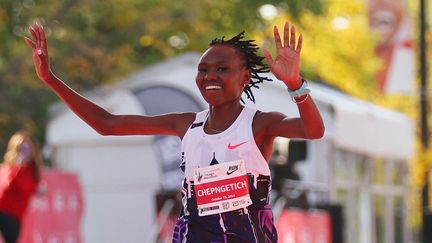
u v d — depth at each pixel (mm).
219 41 12641
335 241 32750
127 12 45719
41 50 13008
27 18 43281
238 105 12531
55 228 31688
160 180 34781
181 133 12805
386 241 49062
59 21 43531
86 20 43688
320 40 58625
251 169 12297
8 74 42438
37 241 30781
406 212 52812
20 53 42625
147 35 45875
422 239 31812
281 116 12352
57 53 42531
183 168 12625
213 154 12344
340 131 35781
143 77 37562
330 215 32844
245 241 12336
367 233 44875
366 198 45000
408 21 51500
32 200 30484
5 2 43062
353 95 62062
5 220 28219
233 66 12414
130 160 38375
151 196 38219
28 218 30328
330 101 35188
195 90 37125
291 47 11914
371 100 62906
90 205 38438
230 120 12430
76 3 43656
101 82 43500
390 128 42500
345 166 41750
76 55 43312
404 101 62656
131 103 37312
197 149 12430
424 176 44750
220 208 12336
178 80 37219
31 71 42562
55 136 38375
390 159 48344
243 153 12281
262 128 12320
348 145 36969
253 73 12727
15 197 28266
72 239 32594
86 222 38375
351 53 61438
